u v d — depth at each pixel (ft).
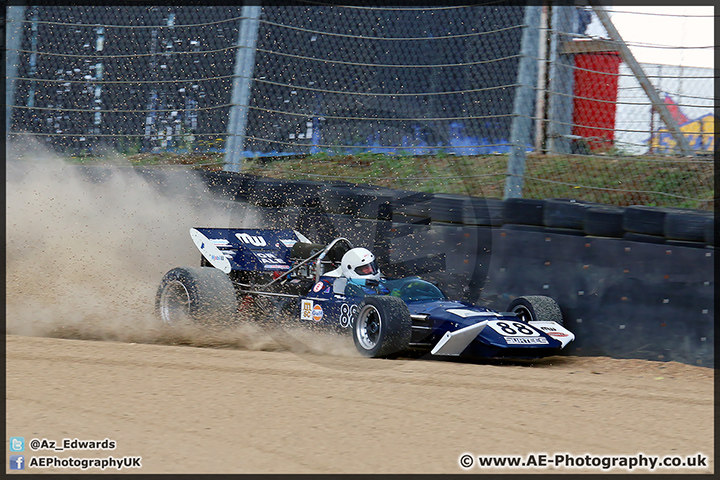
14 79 134.31
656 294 78.64
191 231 97.40
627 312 80.33
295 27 111.86
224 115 120.98
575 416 55.72
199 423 50.16
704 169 94.79
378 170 114.62
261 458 44.14
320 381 63.26
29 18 133.90
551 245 85.87
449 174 108.06
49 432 47.57
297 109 114.73
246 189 114.93
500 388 63.41
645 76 94.02
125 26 121.80
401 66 107.76
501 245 89.81
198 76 123.75
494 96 100.78
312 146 113.50
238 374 64.34
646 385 67.36
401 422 52.21
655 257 78.79
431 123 106.63
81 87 131.13
